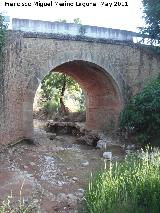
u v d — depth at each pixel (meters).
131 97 18.23
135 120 15.82
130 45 18.17
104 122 19.67
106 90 19.16
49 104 31.31
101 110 20.02
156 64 18.95
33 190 9.91
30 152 14.39
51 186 10.55
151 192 7.52
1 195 9.27
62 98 29.61
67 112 29.02
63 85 29.47
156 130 15.41
